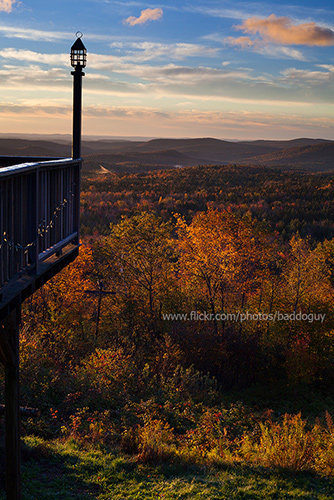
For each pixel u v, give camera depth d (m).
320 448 11.09
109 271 30.53
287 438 10.98
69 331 21.77
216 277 28.20
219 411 16.77
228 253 27.33
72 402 14.19
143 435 11.55
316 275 30.41
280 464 10.09
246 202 109.19
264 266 29.05
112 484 8.84
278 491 8.59
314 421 21.11
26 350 16.17
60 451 10.38
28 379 14.79
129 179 173.00
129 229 29.62
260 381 27.50
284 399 25.59
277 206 102.19
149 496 8.30
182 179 169.50
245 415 17.72
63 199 6.48
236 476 9.41
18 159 6.59
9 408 6.32
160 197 108.06
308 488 8.89
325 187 123.69
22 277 4.96
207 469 10.06
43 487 8.26
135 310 28.92
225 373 26.56
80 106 6.90
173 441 12.92
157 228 29.62
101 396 15.20
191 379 19.94
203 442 13.05
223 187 144.50
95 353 21.33
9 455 6.52
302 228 83.50
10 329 6.04
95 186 140.88
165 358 22.25
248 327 28.70
